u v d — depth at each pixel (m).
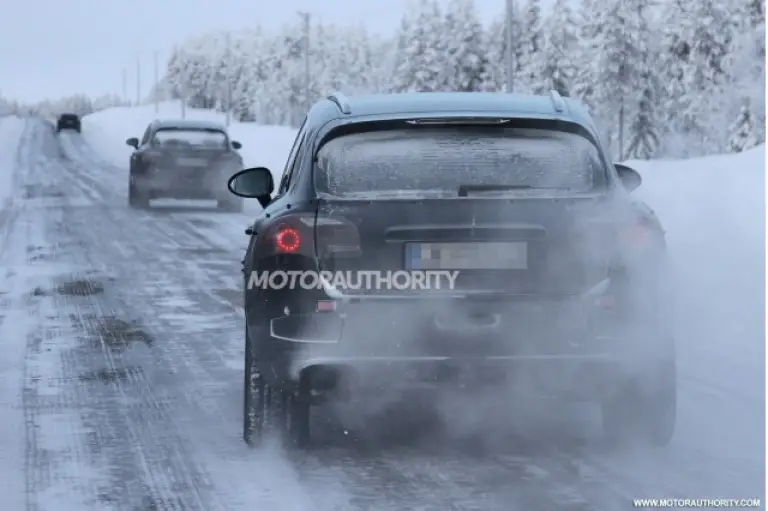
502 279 16.91
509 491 16.44
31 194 92.75
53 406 22.47
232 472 17.70
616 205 17.41
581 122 18.09
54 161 158.50
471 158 17.97
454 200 16.95
